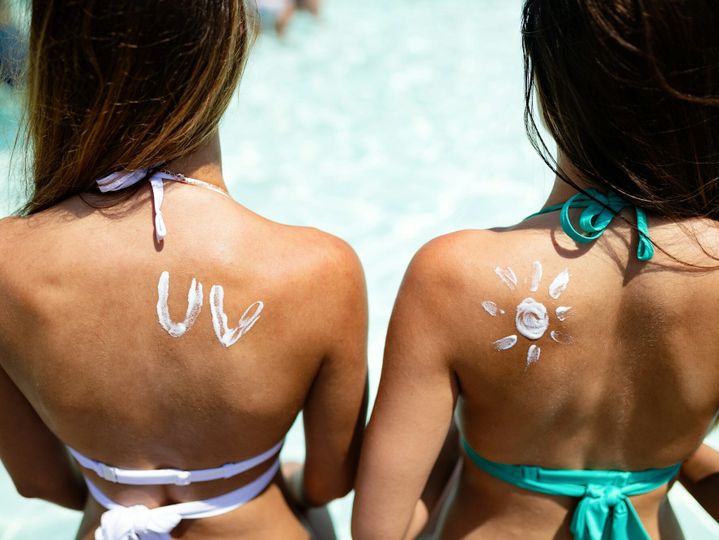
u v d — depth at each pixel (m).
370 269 3.30
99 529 1.24
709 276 1.06
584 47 1.02
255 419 1.18
